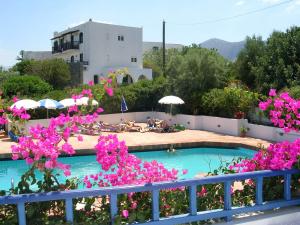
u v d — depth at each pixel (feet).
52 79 138.51
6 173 49.26
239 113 70.33
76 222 14.34
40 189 15.03
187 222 15.53
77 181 17.12
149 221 15.01
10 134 63.82
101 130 75.15
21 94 95.50
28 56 215.72
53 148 14.67
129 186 14.58
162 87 90.68
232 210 16.44
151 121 81.00
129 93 89.76
